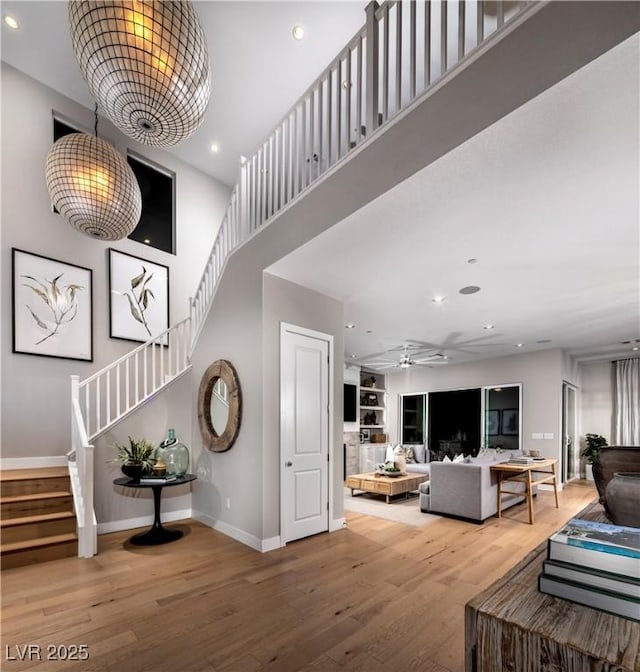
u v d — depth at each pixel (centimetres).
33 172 482
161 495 483
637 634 75
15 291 454
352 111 494
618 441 866
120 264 550
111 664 213
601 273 403
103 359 519
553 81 186
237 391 425
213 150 629
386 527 470
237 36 443
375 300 499
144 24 192
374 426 1050
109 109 222
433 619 258
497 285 441
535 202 278
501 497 561
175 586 303
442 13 239
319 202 331
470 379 934
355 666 212
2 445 434
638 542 89
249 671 208
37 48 458
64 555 359
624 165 236
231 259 462
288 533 404
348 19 425
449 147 229
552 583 90
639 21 162
